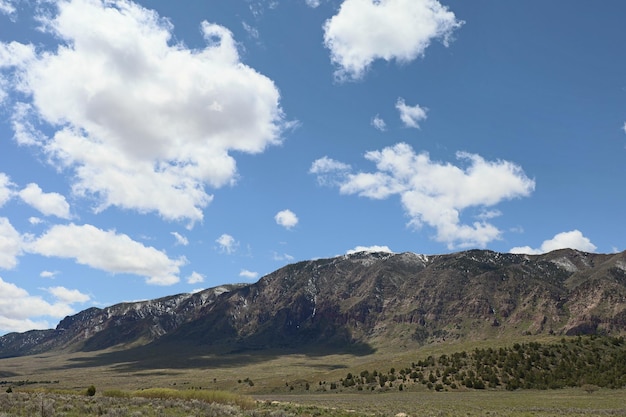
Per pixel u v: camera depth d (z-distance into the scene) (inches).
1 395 1834.4
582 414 2591.0
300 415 1827.0
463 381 5610.2
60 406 1492.4
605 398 4001.0
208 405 1744.6
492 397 4350.4
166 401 1796.3
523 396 4402.1
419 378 6038.4
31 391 2812.5
